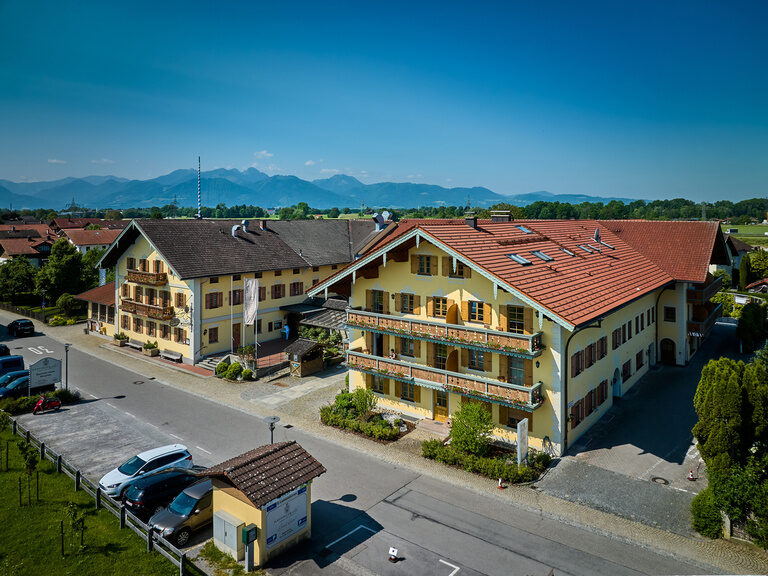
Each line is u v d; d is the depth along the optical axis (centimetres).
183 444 2819
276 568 1772
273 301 5100
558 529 2005
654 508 2142
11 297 7294
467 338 2712
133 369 4316
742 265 7481
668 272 4047
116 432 2991
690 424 2964
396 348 3206
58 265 6969
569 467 2492
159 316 4522
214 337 4559
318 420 3158
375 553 1855
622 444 2730
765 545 1858
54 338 5431
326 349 4466
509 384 2583
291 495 1870
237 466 1822
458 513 2122
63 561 1741
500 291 2708
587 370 2842
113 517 2045
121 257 5097
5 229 12431
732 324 5581
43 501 2136
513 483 2358
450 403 3002
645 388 3575
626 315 3428
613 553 1855
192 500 2003
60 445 2809
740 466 1984
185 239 4681
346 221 6819
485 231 3180
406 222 6494
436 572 1750
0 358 4028
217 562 1805
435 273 2962
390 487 2336
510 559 1822
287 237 5741
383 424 2938
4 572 1667
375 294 3266
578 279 2969
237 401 3519
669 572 1745
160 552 1816
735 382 1989
